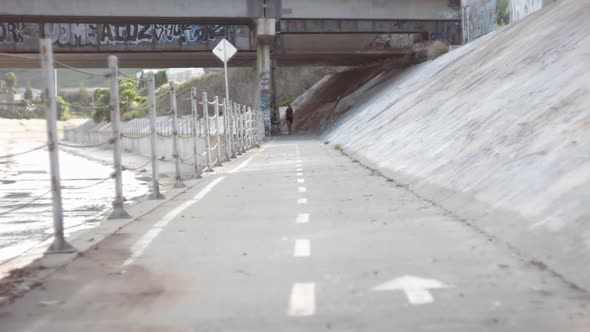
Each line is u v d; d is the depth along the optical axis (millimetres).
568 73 11805
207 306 4902
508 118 11852
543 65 13930
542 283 5160
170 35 45094
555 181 7477
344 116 45406
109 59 9648
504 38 23094
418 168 13266
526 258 6016
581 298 4711
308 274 5812
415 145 15828
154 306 4953
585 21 15344
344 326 4312
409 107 23422
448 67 27844
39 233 11000
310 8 44375
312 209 10062
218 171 18953
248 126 31656
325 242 7305
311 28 44938
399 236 7461
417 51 45625
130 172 28797
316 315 4578
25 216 13516
